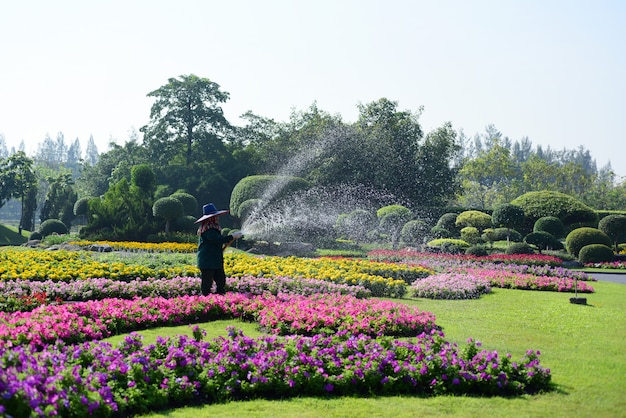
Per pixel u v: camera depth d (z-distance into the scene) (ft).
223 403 17.89
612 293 47.01
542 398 18.49
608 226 97.14
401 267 50.06
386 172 140.36
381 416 16.65
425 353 20.98
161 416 16.42
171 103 167.02
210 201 154.30
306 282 38.42
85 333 24.52
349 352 21.21
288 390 18.88
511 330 28.94
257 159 163.63
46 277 38.93
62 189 176.35
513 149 480.23
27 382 14.26
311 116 166.81
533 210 110.11
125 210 91.91
